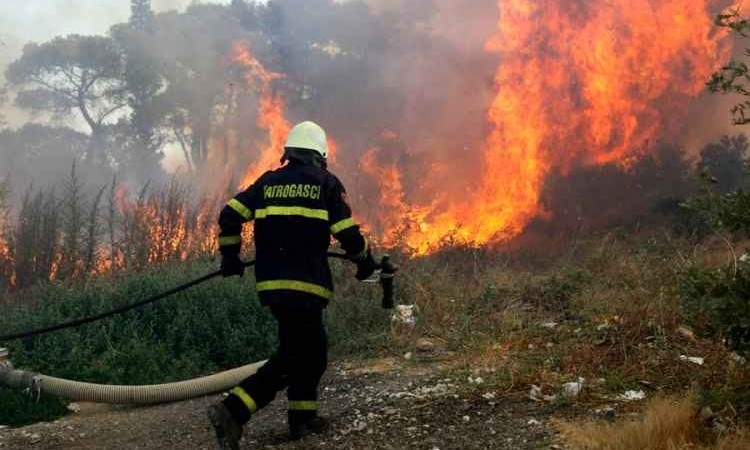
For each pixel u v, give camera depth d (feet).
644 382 14.75
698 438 11.80
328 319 20.80
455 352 18.79
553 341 18.28
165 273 25.99
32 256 31.60
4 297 29.84
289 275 13.41
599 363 15.87
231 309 21.83
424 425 13.85
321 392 16.87
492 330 19.65
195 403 17.62
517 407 14.30
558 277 24.29
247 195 14.11
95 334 20.92
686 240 26.48
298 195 13.66
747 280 12.46
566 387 14.71
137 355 19.62
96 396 17.60
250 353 20.49
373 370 18.21
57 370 19.16
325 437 13.84
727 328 12.23
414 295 23.16
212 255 30.81
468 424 13.73
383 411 14.83
